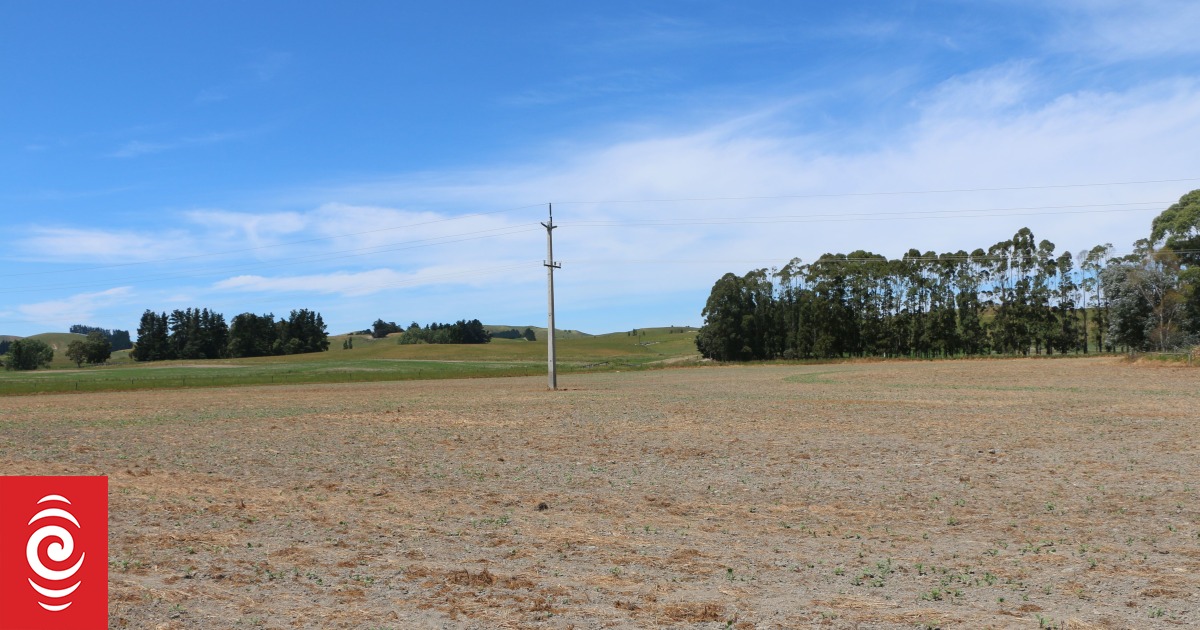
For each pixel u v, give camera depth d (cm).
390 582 937
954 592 874
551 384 5550
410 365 12862
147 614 832
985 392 4297
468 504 1422
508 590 904
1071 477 1606
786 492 1501
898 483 1578
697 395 4531
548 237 5597
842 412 3222
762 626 775
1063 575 934
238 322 19212
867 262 13262
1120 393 3988
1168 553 1025
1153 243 11188
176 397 5397
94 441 2569
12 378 10031
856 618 795
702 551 1069
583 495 1498
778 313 13575
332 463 1972
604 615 812
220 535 1188
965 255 12781
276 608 848
